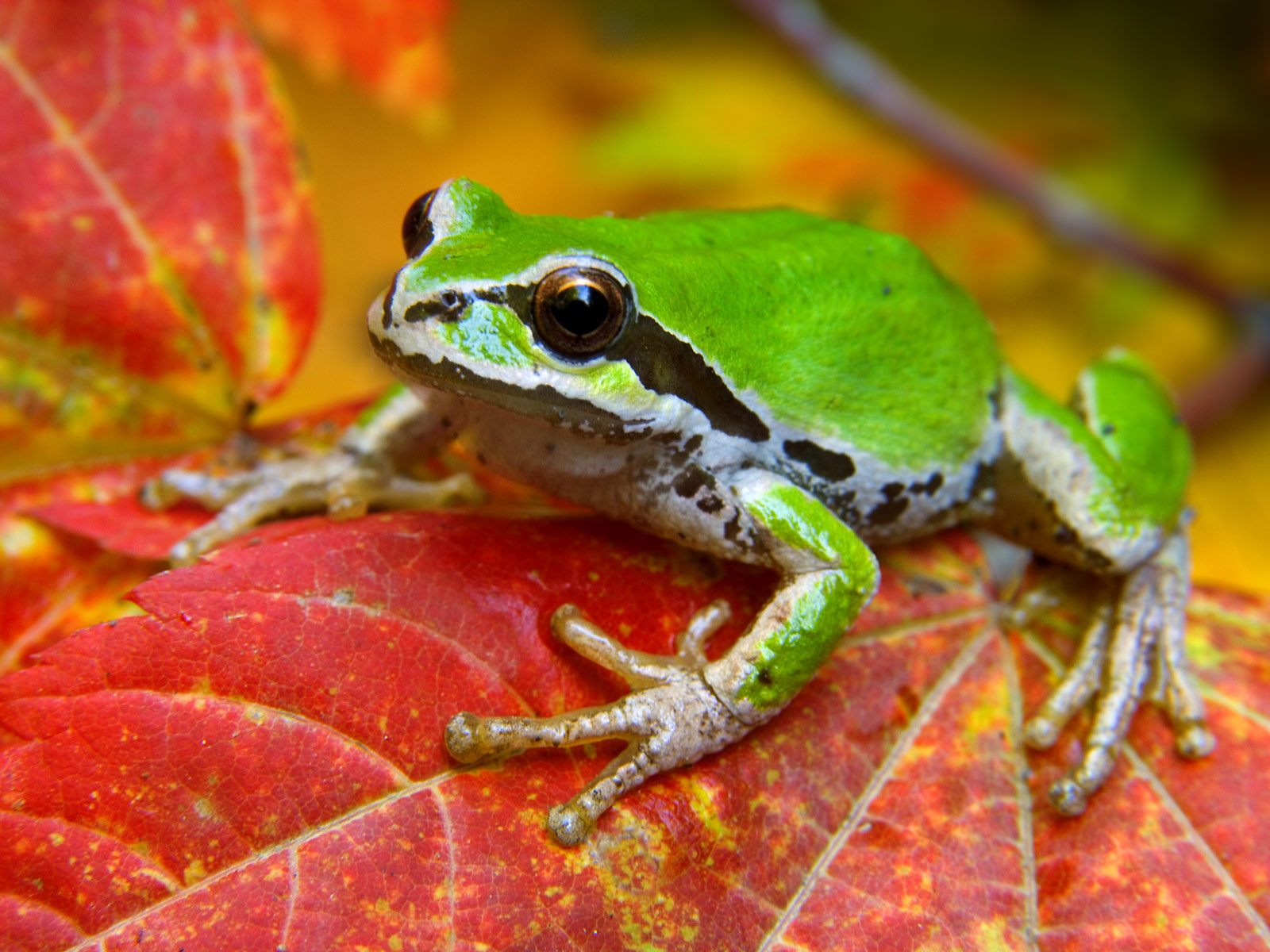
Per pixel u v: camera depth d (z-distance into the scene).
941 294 0.15
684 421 0.14
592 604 0.14
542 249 0.13
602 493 0.14
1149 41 0.25
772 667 0.13
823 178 0.22
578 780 0.13
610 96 0.24
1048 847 0.14
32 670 0.13
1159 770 0.14
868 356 0.14
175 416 0.15
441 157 0.25
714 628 0.14
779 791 0.13
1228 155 0.24
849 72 0.22
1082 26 0.25
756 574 0.14
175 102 0.15
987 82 0.26
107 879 0.12
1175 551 0.15
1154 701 0.14
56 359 0.14
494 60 0.25
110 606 0.14
